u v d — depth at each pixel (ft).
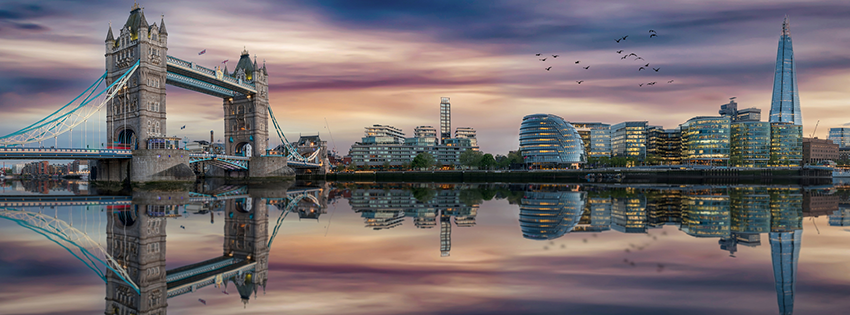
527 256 86.84
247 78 617.62
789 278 70.28
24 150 331.98
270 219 147.43
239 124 625.00
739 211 166.91
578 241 103.04
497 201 223.10
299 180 651.66
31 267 79.77
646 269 76.13
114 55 425.69
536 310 56.54
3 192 323.16
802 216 150.30
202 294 64.23
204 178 639.76
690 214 157.48
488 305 58.59
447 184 479.00
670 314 54.75
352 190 344.69
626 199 231.09
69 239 107.65
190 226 129.90
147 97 405.39
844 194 268.41
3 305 59.57
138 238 109.19
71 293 65.00
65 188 380.99
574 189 347.36
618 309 56.54
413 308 57.62
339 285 67.97
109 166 404.77
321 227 127.95
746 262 80.64
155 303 60.59
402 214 163.12
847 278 69.92
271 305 59.11
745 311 55.72
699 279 69.77
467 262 82.02
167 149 394.11
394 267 78.64
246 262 83.25
